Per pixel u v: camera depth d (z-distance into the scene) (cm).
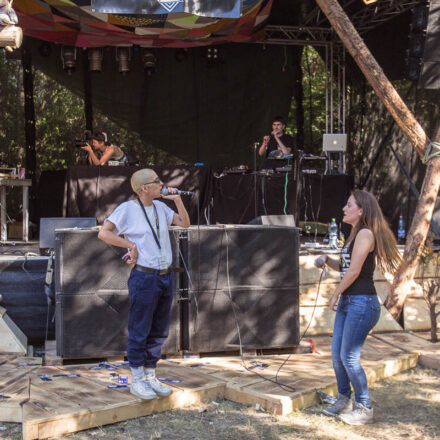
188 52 1178
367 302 376
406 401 432
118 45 1070
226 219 835
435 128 909
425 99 930
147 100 1184
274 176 825
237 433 370
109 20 948
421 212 597
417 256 599
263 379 440
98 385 416
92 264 470
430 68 725
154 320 394
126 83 1172
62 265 466
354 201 382
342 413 397
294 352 516
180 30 1002
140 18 937
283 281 501
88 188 780
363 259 368
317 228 872
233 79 1195
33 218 1112
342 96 1166
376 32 1027
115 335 475
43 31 1005
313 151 1341
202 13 808
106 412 374
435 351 529
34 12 926
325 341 563
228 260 491
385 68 1021
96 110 1170
